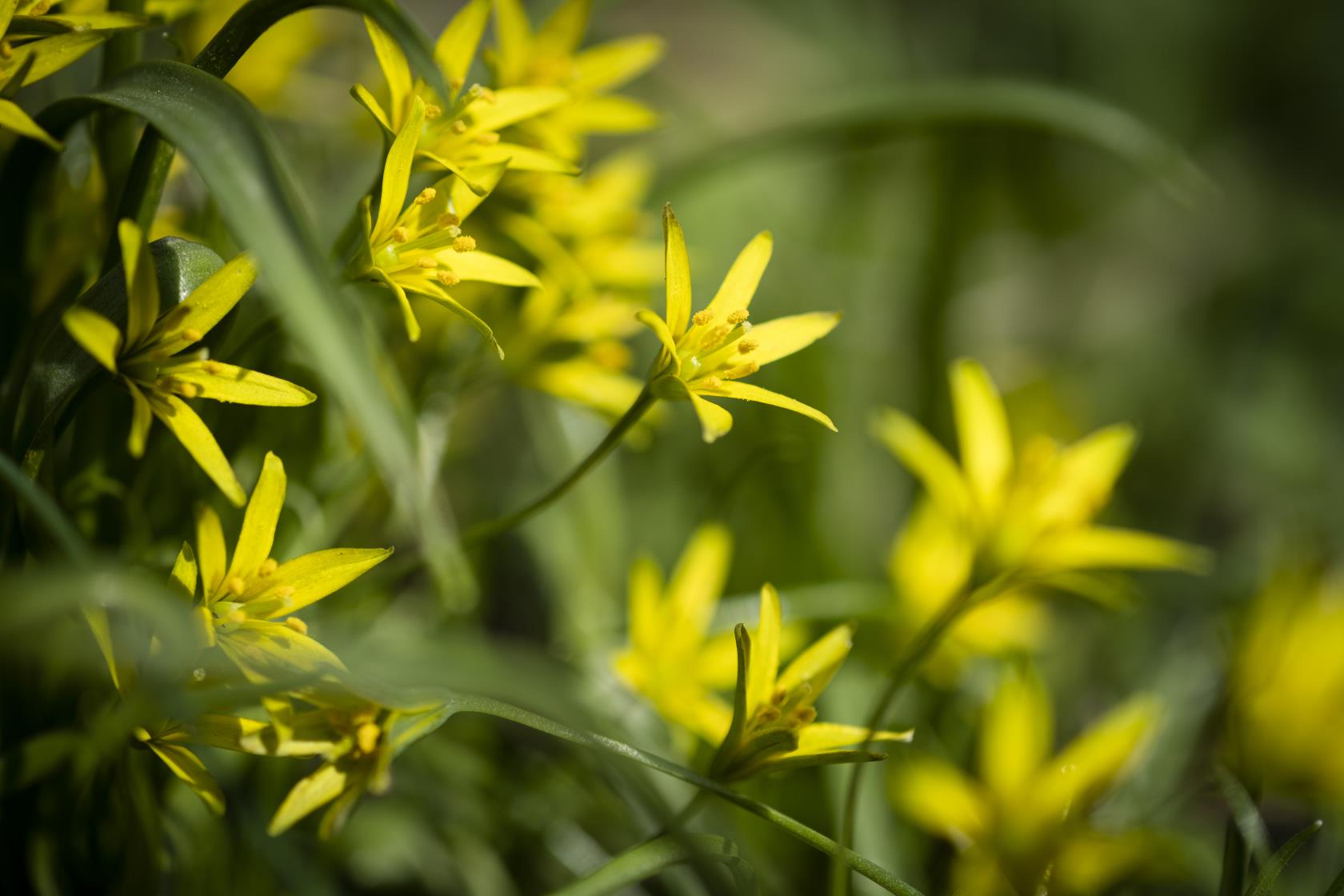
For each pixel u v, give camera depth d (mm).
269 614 419
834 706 513
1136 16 1100
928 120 556
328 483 482
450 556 439
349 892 511
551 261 478
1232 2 1101
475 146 441
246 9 424
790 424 637
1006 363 864
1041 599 549
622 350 500
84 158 469
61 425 420
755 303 785
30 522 421
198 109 407
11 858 442
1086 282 998
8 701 439
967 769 513
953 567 528
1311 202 1066
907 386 755
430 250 432
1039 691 479
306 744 414
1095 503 482
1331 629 485
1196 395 850
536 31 500
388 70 434
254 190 402
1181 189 610
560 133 478
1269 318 933
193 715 405
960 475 494
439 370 492
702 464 655
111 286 415
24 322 448
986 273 898
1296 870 531
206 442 411
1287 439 841
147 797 432
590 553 564
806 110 555
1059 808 471
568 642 536
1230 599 562
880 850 496
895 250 840
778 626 438
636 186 515
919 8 1115
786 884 498
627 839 513
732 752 431
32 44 419
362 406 406
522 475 661
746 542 607
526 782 519
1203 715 521
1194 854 509
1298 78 1120
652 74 802
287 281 401
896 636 531
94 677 443
